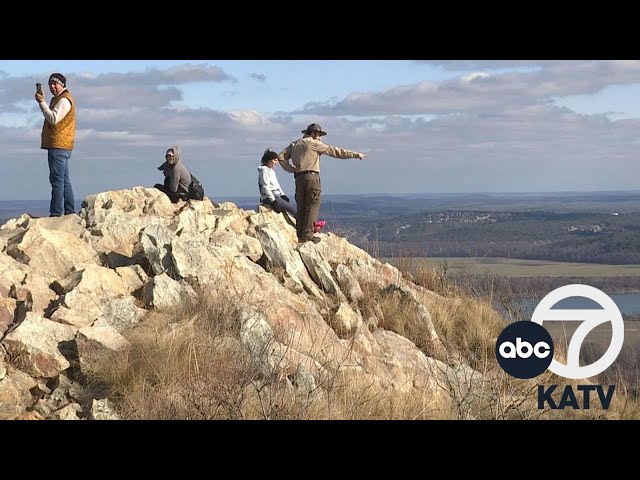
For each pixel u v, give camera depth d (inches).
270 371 298.7
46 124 421.1
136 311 313.1
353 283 432.5
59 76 421.1
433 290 499.5
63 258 346.9
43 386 267.3
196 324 312.2
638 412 339.3
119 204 461.4
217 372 281.4
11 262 324.5
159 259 356.8
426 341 410.3
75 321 296.5
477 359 414.0
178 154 504.7
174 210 475.5
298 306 375.2
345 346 355.9
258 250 419.2
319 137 478.0
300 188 473.4
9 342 272.4
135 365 278.4
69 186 433.1
